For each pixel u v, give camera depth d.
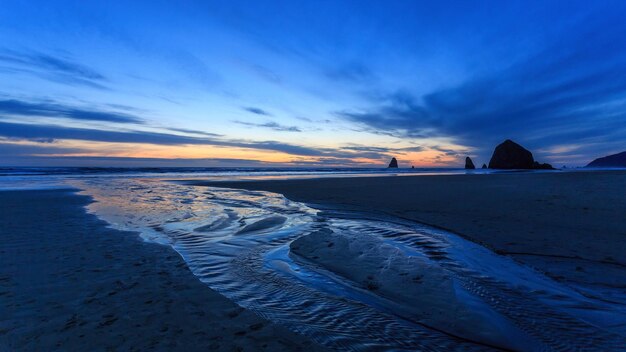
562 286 3.45
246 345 2.31
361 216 7.91
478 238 5.48
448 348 2.34
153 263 4.22
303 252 4.77
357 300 3.16
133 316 2.71
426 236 5.74
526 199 10.04
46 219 7.25
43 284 3.38
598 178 21.30
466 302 3.04
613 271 3.85
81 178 24.25
